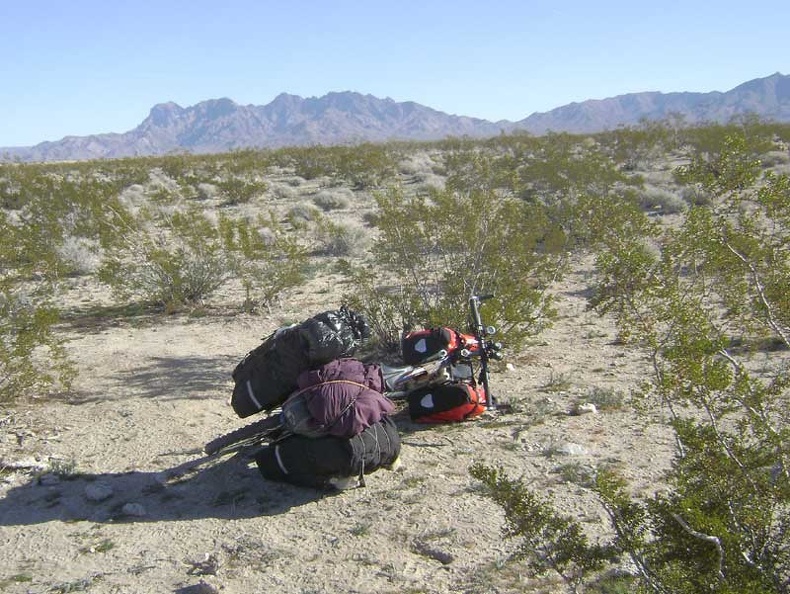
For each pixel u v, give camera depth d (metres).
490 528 4.92
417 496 5.42
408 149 53.41
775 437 3.49
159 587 4.41
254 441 5.82
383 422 5.70
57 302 12.32
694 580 3.02
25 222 17.42
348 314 5.91
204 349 9.96
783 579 3.23
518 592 4.21
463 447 6.28
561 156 25.59
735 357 7.92
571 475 5.56
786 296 4.21
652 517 3.38
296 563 4.64
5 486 5.79
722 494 3.34
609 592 4.07
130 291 13.30
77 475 5.96
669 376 3.80
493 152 46.03
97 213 16.00
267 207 26.78
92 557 4.79
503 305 8.51
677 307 4.21
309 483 5.56
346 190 30.70
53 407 7.59
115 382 8.47
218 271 12.82
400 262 9.38
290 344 5.68
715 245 4.36
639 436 6.31
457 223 8.96
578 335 9.79
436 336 6.73
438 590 4.29
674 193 22.69
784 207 4.21
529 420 6.80
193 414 7.35
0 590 4.42
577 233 11.84
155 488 5.75
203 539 4.98
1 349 7.54
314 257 16.70
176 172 42.09
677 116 53.03
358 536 4.92
